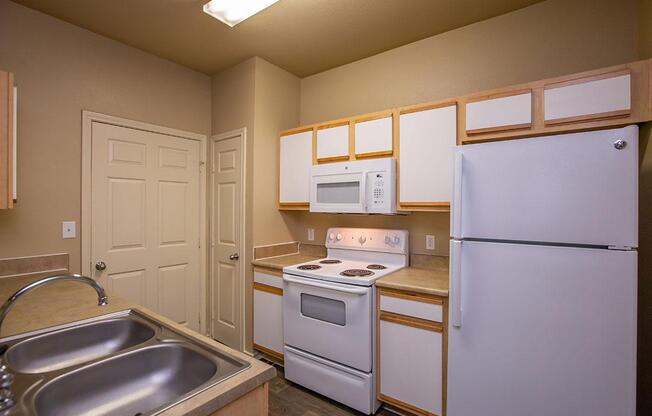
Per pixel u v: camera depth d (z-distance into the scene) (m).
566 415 1.36
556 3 1.93
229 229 2.86
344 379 2.01
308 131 2.65
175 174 2.80
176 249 2.80
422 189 2.07
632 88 1.47
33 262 2.04
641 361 1.57
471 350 1.56
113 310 1.38
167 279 2.74
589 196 1.31
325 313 2.12
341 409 2.03
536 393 1.42
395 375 1.89
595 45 1.82
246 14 1.95
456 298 1.56
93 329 1.25
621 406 1.26
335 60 2.75
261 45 2.49
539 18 1.98
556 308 1.37
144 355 1.02
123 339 1.30
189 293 2.89
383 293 1.94
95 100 2.32
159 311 2.68
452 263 1.57
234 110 2.83
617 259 1.27
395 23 2.20
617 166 1.27
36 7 2.02
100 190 2.35
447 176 1.98
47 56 2.10
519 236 1.45
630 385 1.25
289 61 2.77
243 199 2.74
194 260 2.93
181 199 2.84
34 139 2.05
